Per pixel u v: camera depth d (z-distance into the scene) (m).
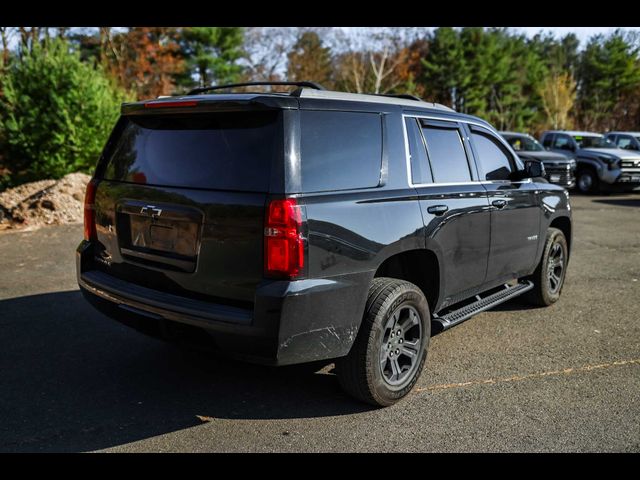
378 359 3.35
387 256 3.35
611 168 16.89
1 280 6.23
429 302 4.02
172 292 3.24
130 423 3.26
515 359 4.30
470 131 4.46
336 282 3.07
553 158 16.06
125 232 3.49
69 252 7.60
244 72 39.88
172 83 35.50
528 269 5.19
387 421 3.34
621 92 51.66
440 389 3.78
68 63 12.45
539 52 59.66
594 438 3.18
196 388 3.73
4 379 3.80
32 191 10.23
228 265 2.97
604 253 8.46
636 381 3.93
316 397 3.63
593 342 4.70
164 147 3.35
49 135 12.20
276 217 2.84
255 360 2.99
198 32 36.47
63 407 3.44
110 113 12.61
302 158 3.01
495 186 4.53
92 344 4.46
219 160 3.09
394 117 3.67
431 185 3.84
